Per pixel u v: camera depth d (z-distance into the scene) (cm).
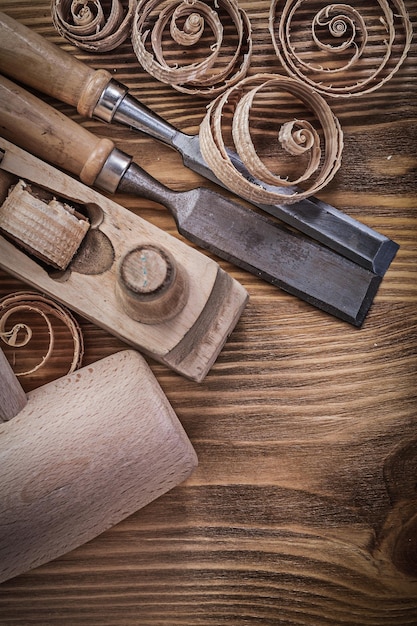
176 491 125
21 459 107
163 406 112
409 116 127
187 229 120
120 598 124
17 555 111
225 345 126
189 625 124
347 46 125
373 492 125
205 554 125
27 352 126
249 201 125
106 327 114
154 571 125
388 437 126
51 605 124
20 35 114
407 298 126
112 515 115
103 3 125
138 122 119
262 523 125
